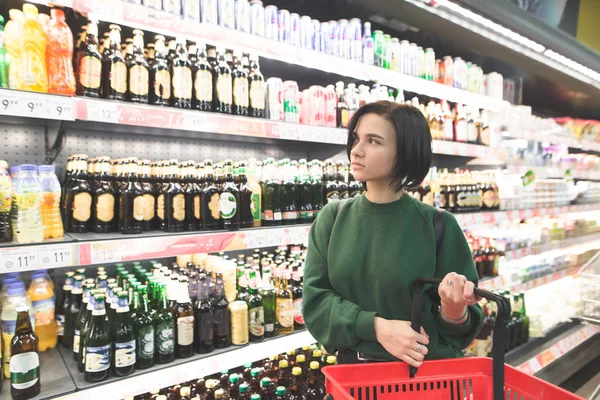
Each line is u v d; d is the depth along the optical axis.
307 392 1.94
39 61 1.43
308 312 1.20
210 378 1.99
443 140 2.85
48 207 1.48
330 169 2.36
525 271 3.30
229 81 1.90
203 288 1.75
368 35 2.36
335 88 2.56
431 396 1.00
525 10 2.58
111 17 1.36
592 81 3.57
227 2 1.81
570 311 3.43
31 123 1.78
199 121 1.61
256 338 1.86
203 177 1.85
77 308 1.73
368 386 0.98
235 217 1.85
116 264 2.12
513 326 2.92
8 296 1.54
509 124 3.11
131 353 1.48
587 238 4.27
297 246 2.41
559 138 3.54
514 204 3.13
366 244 1.16
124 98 1.65
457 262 1.14
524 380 0.93
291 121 2.10
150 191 1.77
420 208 1.18
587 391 2.99
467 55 3.04
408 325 1.02
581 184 4.30
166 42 2.00
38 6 1.69
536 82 3.58
